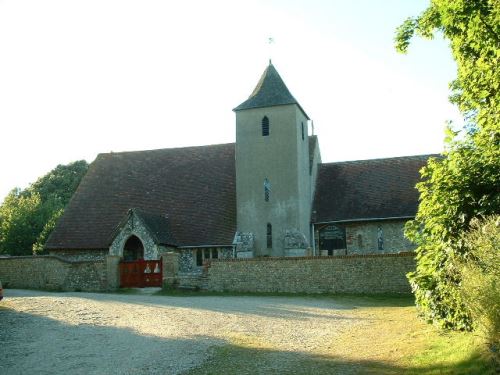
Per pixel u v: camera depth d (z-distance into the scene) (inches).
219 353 513.7
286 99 1483.8
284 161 1459.2
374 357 477.7
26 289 1295.5
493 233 403.2
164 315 768.9
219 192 1574.8
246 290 1145.4
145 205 1576.0
